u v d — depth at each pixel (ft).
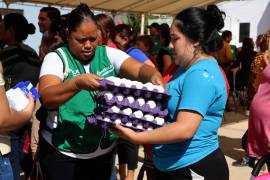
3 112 6.95
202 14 8.16
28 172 13.65
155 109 7.82
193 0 34.40
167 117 8.18
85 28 8.85
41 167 9.70
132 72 9.27
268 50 22.86
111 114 7.64
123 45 14.44
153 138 7.58
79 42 8.96
